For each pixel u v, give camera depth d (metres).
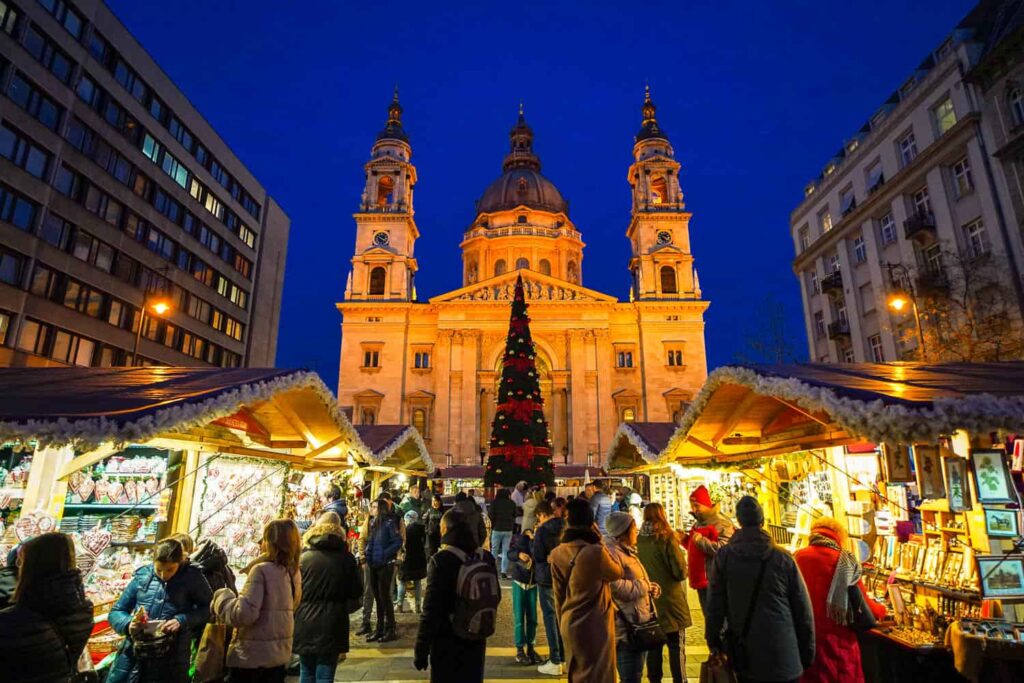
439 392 50.41
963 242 27.41
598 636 4.84
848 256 36.19
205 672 4.96
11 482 7.70
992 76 25.94
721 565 4.68
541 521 8.41
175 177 42.16
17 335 29.17
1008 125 25.17
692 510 8.09
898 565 7.60
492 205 68.56
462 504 7.47
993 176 25.70
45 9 30.89
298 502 12.02
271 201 57.31
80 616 3.97
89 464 7.41
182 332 43.25
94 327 34.38
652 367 51.47
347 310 53.25
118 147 36.38
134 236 37.97
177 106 42.19
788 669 4.22
